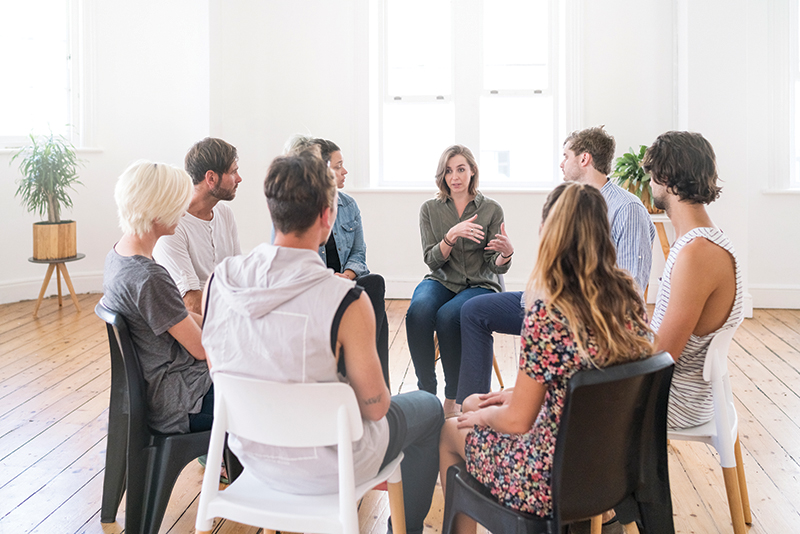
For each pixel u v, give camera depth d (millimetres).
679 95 5164
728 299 1932
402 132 5773
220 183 2602
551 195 1556
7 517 2262
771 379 3631
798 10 5031
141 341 1962
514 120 5652
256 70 5621
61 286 5684
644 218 2531
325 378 1493
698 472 2623
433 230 3201
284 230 1511
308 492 1582
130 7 5555
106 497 2221
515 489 1548
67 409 3219
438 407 1921
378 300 2744
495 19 5570
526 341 1466
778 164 5168
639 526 1658
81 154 5586
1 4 5297
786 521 2234
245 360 1495
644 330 1537
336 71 5590
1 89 5359
